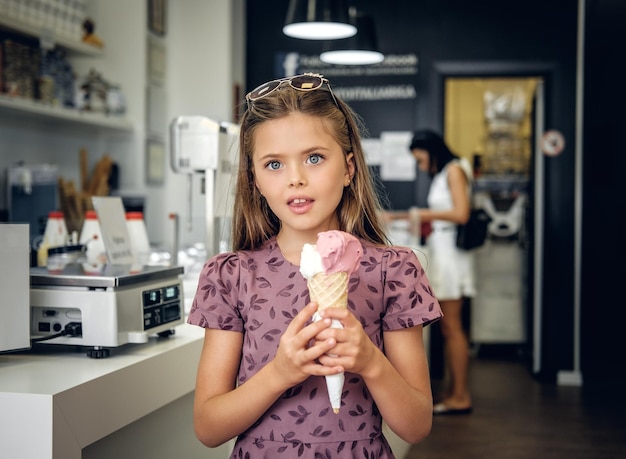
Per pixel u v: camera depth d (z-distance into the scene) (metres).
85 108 4.54
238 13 6.31
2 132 4.25
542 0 6.05
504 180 7.40
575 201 5.95
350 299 1.36
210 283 1.41
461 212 4.81
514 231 7.21
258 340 1.35
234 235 1.49
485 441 4.32
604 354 7.59
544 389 5.73
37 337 1.87
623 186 7.64
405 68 6.25
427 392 1.36
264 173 1.33
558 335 5.98
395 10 6.24
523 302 7.21
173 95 5.78
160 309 2.10
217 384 1.37
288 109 1.30
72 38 4.45
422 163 5.02
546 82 6.03
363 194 1.43
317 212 1.31
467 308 7.14
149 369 1.91
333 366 1.16
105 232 2.39
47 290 1.90
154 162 5.34
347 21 4.42
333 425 1.32
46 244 2.76
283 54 6.37
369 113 6.30
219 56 5.74
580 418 4.88
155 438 2.13
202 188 3.04
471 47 6.16
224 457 2.65
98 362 1.84
